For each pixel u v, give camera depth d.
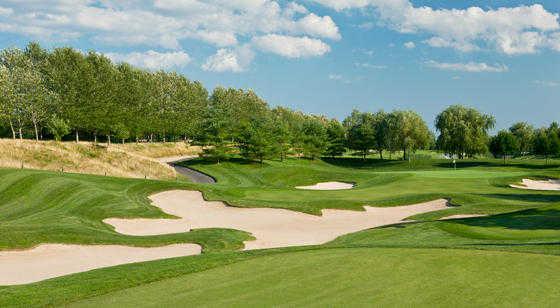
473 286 13.77
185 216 36.72
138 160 76.44
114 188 45.38
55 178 45.47
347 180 66.94
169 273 16.20
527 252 17.67
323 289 13.88
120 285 15.15
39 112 73.94
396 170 99.50
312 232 31.95
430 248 18.89
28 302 13.87
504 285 13.80
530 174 66.75
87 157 71.50
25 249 23.22
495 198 44.88
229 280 15.19
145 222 33.88
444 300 12.70
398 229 28.59
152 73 115.62
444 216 35.41
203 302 13.17
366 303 12.59
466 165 98.12
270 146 90.31
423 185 55.41
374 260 16.84
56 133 73.75
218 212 38.03
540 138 97.50
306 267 16.28
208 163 90.50
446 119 103.38
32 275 19.94
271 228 32.97
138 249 24.98
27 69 76.62
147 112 106.56
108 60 92.06
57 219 30.83
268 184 70.31
